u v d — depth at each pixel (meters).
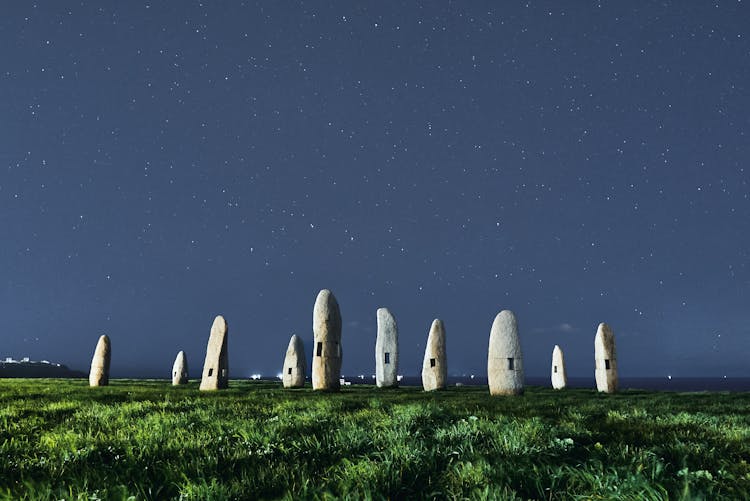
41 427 8.70
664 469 4.73
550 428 7.09
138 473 4.93
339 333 26.50
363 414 9.70
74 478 4.74
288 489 4.26
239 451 5.80
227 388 28.06
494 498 3.89
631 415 10.45
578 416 9.77
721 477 4.66
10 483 4.77
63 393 17.59
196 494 4.16
